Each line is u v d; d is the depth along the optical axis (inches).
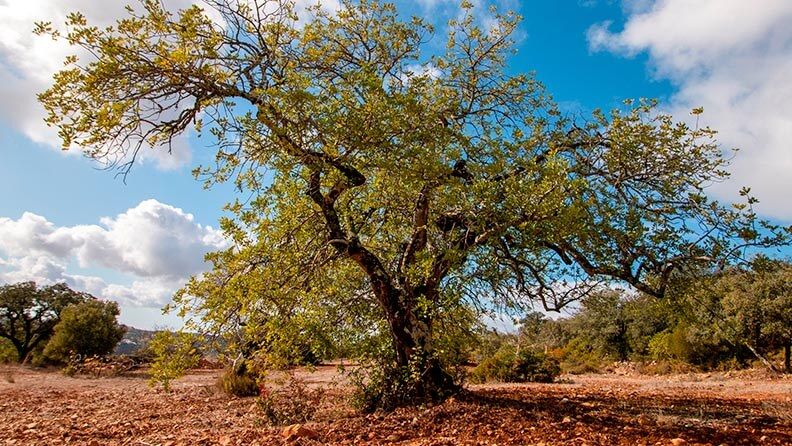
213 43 323.3
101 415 486.9
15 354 1544.0
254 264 345.1
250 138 335.0
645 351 1472.7
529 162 350.3
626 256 371.6
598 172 401.7
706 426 310.8
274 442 301.1
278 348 350.6
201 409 521.7
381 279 397.4
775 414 363.6
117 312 1438.2
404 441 293.6
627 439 278.4
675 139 364.2
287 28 363.3
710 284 395.2
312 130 324.8
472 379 842.8
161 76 329.4
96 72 295.0
